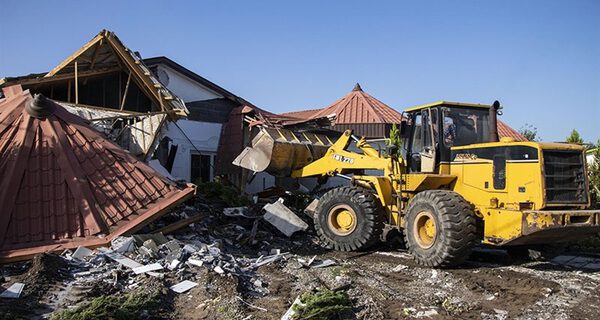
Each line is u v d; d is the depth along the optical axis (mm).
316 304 5578
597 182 12531
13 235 7266
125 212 8047
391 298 6418
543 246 8812
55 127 8625
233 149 14008
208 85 15508
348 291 6539
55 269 6328
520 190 7719
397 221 9508
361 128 20500
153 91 11828
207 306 5715
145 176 8742
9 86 10281
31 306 5422
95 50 11609
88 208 7797
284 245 10000
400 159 9609
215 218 10625
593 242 10617
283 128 13156
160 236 8008
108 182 8336
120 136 11438
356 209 9727
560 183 7703
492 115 9125
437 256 7984
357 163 10727
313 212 11273
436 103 9008
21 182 7805
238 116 14164
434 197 8164
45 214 7633
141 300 5578
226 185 13000
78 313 5113
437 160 8961
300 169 12156
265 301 6066
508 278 7590
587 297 6629
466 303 6289
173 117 11383
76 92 11617
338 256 9312
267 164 11891
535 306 6207
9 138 8328
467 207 7934
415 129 9672
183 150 14867
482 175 8273
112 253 7055
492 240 7898
